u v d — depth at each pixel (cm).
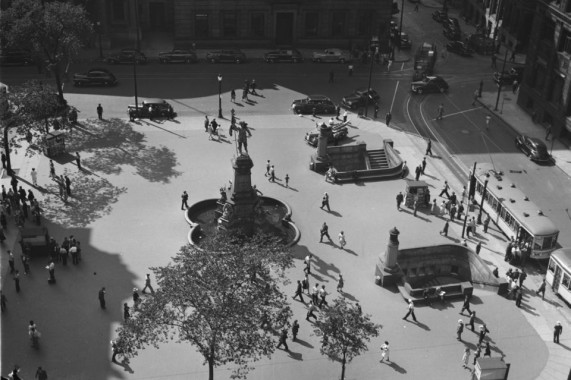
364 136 8506
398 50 11531
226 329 4131
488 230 6750
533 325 5466
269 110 9056
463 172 7800
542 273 6197
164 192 7012
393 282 5825
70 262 5891
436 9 14075
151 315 4134
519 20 11200
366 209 6969
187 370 4809
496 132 8819
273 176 7362
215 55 10475
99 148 7825
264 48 11194
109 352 4931
